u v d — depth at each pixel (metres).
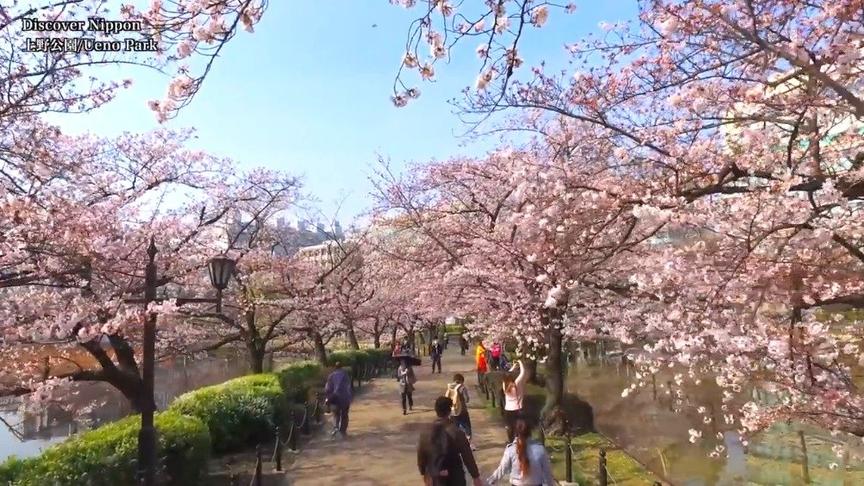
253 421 12.16
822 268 6.00
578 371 29.78
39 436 17.73
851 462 11.25
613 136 7.67
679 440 13.95
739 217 5.51
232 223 17.80
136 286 10.98
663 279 6.54
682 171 6.24
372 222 19.03
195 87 4.97
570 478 8.68
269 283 19.66
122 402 21.39
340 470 10.44
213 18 4.49
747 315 6.29
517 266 11.77
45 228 8.67
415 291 18.48
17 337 8.69
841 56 4.57
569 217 8.12
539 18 4.64
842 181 5.43
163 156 13.30
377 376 30.09
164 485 8.05
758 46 4.80
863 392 6.50
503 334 15.46
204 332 18.30
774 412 6.67
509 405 11.12
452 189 15.89
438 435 5.74
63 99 7.35
